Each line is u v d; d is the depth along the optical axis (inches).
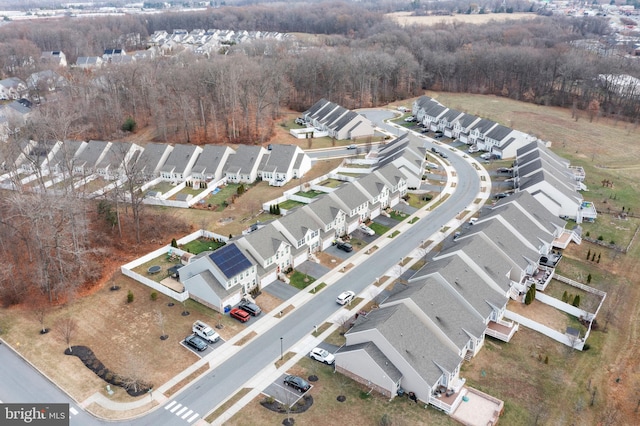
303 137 5531.5
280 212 3617.1
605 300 2694.4
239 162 4360.2
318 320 2486.5
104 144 4522.6
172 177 4298.7
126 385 2068.2
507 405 1978.3
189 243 3245.6
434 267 2556.6
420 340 2075.5
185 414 1913.1
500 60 7632.9
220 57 6968.5
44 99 6122.1
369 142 5290.4
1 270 2768.2
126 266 2903.5
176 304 2625.5
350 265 2994.6
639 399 2065.7
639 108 6314.0
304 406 1936.5
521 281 2748.5
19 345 2315.5
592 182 4249.5
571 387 2096.5
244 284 2664.9
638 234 3398.1
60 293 2679.6
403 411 1916.8
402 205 3841.0
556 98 7071.9
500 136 4938.5
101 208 3380.9
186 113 5236.2
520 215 3110.2
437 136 5610.2
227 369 2155.5
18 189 3415.4
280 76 6520.7
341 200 3358.8
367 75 7062.0
